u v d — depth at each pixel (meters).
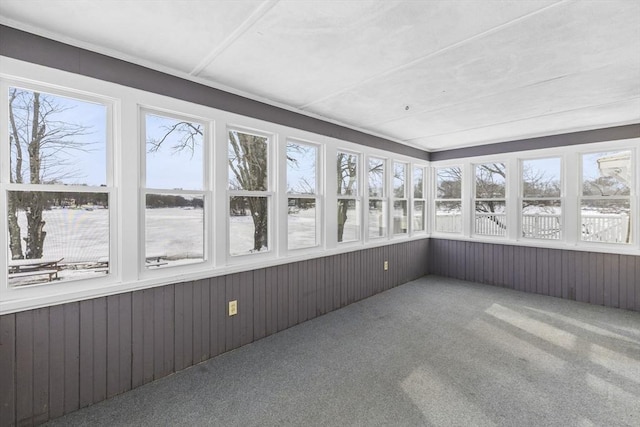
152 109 2.46
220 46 2.15
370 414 2.03
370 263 4.63
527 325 3.49
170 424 1.95
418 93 3.03
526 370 2.55
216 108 2.80
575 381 2.38
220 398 2.21
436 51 2.21
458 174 5.70
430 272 5.99
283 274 3.40
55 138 2.06
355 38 2.05
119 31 1.96
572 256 4.44
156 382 2.41
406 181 5.54
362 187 4.50
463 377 2.45
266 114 3.21
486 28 1.93
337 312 3.93
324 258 3.88
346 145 4.19
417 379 2.43
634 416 1.99
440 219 5.96
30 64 1.91
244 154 3.13
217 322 2.82
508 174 5.02
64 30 1.95
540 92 2.99
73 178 2.12
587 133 4.27
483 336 3.21
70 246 2.11
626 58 2.31
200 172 2.77
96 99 2.19
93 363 2.15
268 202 3.34
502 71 2.55
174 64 2.42
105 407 2.11
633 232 4.00
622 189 4.09
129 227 2.31
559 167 4.60
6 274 1.89
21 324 1.90
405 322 3.60
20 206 1.94
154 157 2.50
